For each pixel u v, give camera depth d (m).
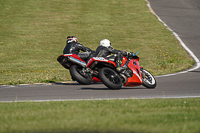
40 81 42.53
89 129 13.55
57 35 99.06
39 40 93.19
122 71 33.03
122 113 17.66
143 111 18.44
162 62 64.56
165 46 84.12
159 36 96.12
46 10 134.38
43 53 79.88
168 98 28.12
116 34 100.00
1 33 98.94
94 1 153.38
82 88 35.84
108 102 23.36
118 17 124.38
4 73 55.12
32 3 145.38
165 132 13.12
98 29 106.38
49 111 18.78
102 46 33.81
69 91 33.59
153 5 148.88
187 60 65.31
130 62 33.69
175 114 17.14
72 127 13.97
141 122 15.02
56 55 78.12
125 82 33.25
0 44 87.44
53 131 13.36
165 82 40.19
